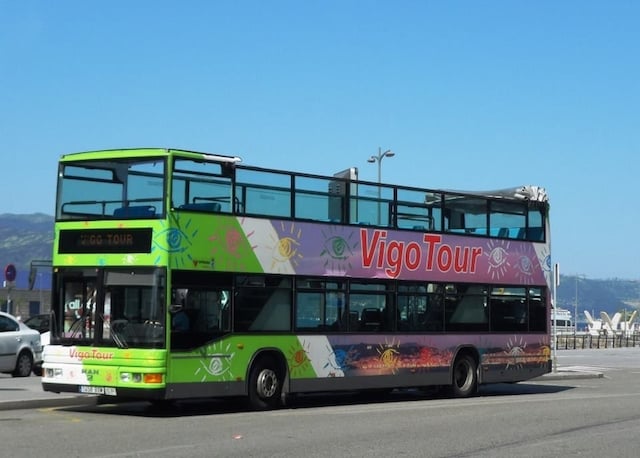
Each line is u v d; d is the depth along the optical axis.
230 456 11.52
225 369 17.33
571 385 27.92
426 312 21.50
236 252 17.69
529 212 24.48
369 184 20.53
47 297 61.47
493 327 23.11
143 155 16.80
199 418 16.38
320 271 19.30
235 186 17.84
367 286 20.23
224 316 17.41
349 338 19.73
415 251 21.38
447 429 14.83
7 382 22.70
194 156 17.06
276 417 16.64
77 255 17.20
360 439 13.43
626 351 56.78
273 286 18.34
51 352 17.20
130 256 16.67
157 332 16.28
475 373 22.59
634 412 17.98
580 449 12.62
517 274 23.88
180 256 16.67
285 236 18.67
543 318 24.48
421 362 21.20
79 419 16.08
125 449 12.10
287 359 18.48
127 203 16.92
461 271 22.42
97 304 16.83
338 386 19.42
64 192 17.59
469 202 22.88
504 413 17.64
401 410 18.27
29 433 13.85
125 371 16.31
